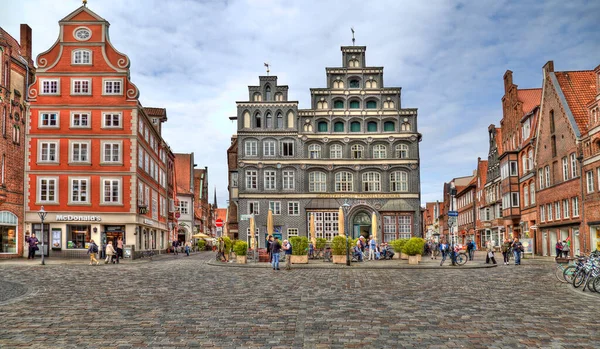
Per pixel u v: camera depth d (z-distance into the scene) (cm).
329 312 1424
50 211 4819
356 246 4072
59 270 3075
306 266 3388
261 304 1580
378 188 6412
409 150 6438
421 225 6725
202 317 1344
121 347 1020
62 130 4906
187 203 9794
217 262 3916
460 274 2809
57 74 4956
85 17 5019
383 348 1012
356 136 6456
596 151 4312
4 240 4584
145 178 5516
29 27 5462
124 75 4978
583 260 2131
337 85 6562
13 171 4672
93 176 4884
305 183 6394
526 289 2027
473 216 9088
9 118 4612
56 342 1062
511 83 6788
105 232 4900
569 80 5169
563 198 4953
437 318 1332
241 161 6394
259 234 6328
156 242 6456
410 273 2870
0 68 4488
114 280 2388
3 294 1836
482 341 1072
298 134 6438
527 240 5200
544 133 5441
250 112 6456
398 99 6525
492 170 7712
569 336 1120
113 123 4947
